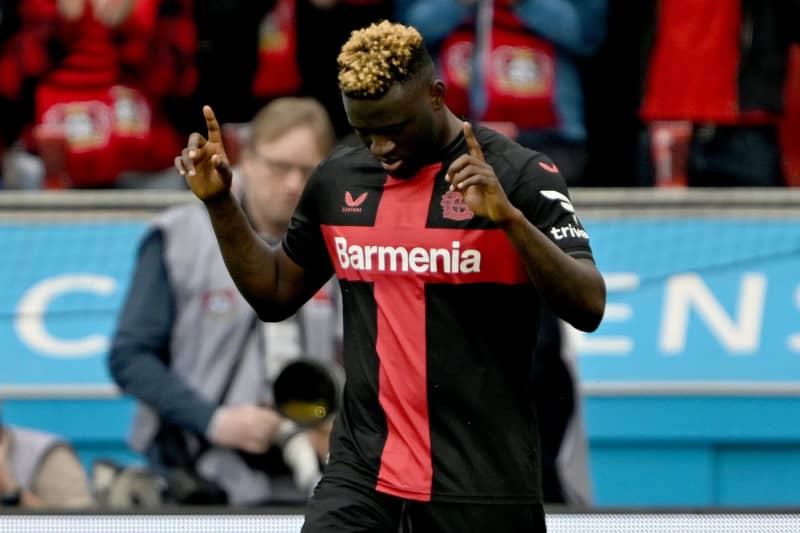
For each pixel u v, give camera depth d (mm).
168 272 17781
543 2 19562
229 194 11227
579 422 17734
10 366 18453
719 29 19828
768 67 19906
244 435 17141
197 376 17578
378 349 11266
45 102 19688
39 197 18672
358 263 11344
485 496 11148
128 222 18672
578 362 18594
